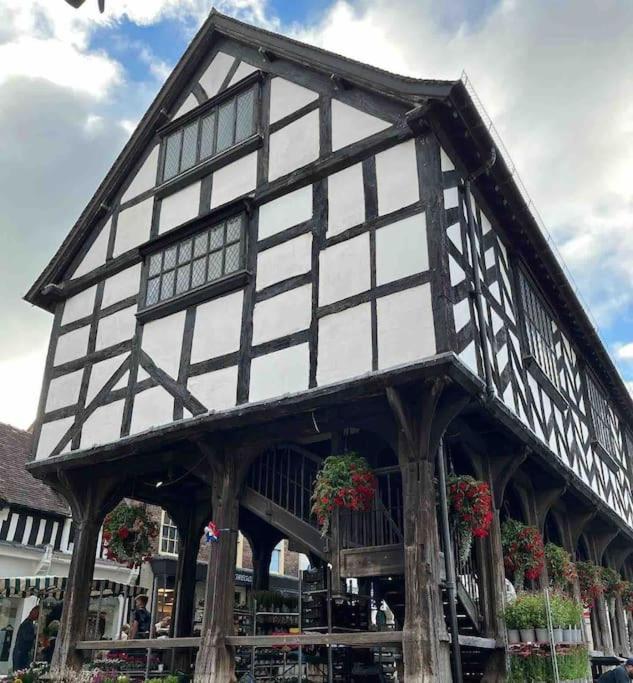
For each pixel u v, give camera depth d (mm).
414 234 6434
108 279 9273
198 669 6637
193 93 9273
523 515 8773
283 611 9047
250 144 8102
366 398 6352
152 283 8523
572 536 10188
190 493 9992
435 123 6695
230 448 7461
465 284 6633
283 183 7613
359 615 7973
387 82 6977
